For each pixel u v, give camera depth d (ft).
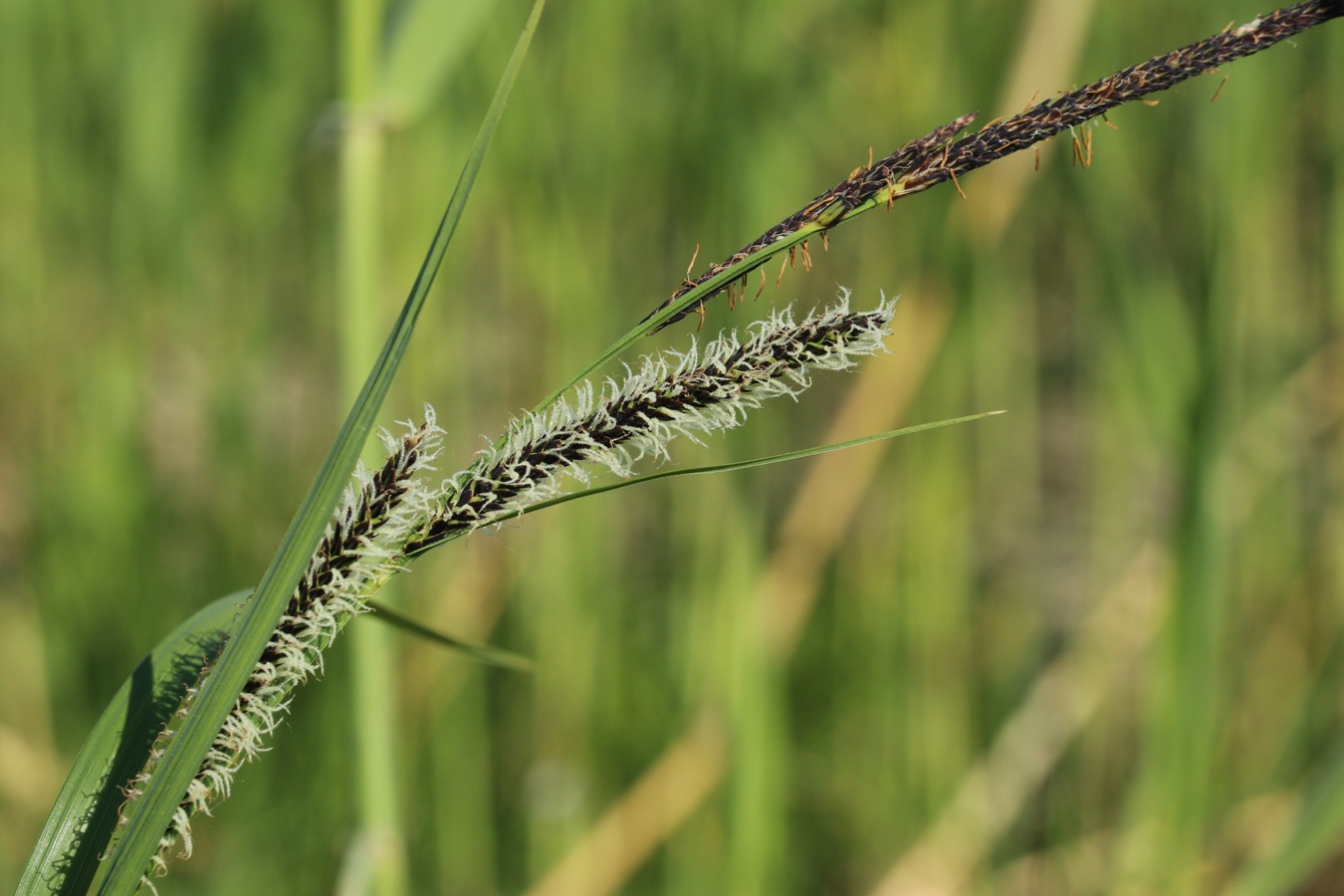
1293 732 3.32
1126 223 2.99
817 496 3.13
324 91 3.67
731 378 1.60
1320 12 1.58
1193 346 2.80
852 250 3.58
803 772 3.44
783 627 3.07
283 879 3.11
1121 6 3.34
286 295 3.78
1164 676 2.89
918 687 3.34
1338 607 3.40
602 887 3.13
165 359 3.72
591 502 3.27
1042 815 3.54
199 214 3.62
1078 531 3.83
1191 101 3.07
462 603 3.40
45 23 3.59
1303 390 3.42
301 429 3.78
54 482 3.45
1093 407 3.61
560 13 3.19
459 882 3.31
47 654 3.37
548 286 3.15
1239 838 3.18
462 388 3.35
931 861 3.27
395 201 3.24
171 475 3.68
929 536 3.34
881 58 3.38
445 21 2.11
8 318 3.59
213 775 1.61
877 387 3.15
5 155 3.58
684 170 3.19
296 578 1.60
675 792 3.12
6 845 3.13
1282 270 3.40
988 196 3.02
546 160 3.10
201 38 3.61
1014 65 2.95
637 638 3.48
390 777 2.34
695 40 3.14
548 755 3.34
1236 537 3.34
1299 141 3.36
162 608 3.41
